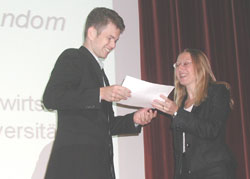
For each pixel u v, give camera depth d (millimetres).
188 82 2758
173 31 3787
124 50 3574
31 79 3188
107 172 1913
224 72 3902
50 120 3184
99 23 2121
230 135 3803
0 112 3053
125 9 3658
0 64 3127
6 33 3188
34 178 3053
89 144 1889
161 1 3816
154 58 3678
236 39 3998
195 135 2420
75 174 1830
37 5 3326
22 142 3070
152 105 2344
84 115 1947
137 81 2145
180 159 2543
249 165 3789
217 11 4008
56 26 3354
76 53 2029
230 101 2635
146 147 3492
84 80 1972
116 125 2346
